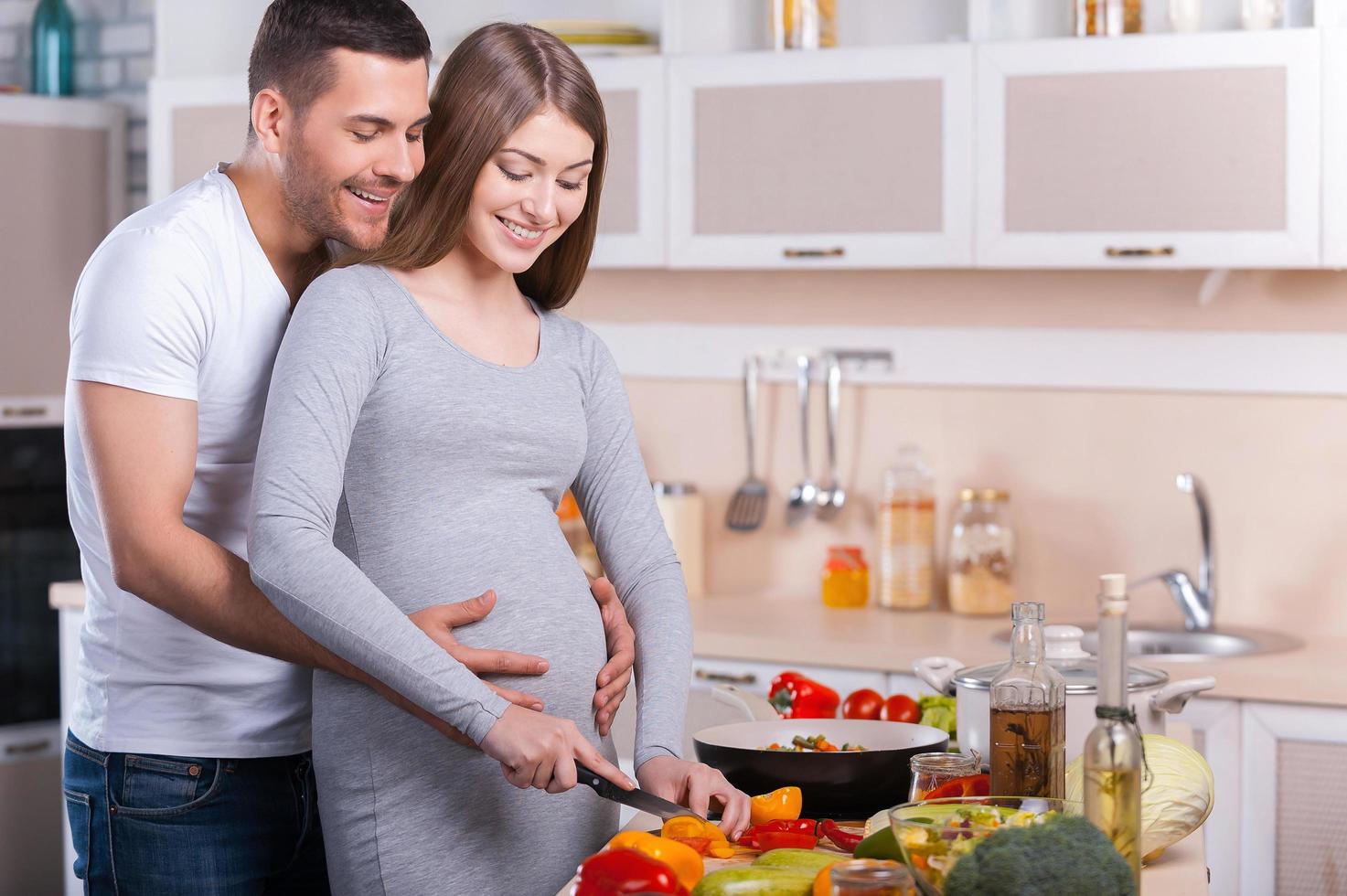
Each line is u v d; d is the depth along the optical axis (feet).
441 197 5.16
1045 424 11.07
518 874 5.00
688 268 11.31
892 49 10.16
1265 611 10.57
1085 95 9.77
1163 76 9.59
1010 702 4.57
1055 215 9.90
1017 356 11.10
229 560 5.16
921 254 10.21
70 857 12.38
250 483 5.63
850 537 11.66
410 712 4.83
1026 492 11.14
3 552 12.46
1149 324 10.75
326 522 4.70
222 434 5.49
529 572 5.12
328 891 6.09
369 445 5.04
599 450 5.73
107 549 5.36
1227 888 9.07
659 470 12.18
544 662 4.95
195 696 5.68
